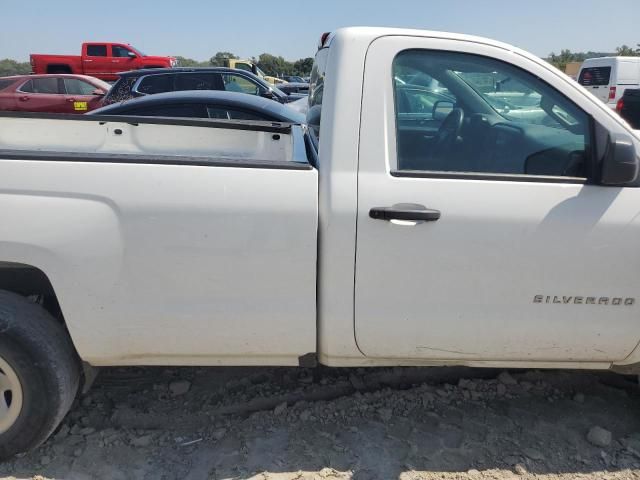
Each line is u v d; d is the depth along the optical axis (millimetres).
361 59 2311
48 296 2488
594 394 3025
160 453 2545
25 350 2268
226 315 2328
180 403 2910
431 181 2291
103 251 2217
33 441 2393
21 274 2391
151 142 3414
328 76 2355
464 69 2393
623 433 2721
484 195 2287
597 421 2807
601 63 18547
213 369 3219
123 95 9383
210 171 2234
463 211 2264
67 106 13336
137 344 2369
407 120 2377
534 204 2291
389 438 2654
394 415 2824
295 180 2248
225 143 3477
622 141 2188
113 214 2205
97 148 3365
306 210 2232
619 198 2311
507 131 2426
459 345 2438
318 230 2271
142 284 2266
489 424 2773
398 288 2318
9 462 2438
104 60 21531
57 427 2631
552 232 2287
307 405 2885
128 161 2227
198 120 3436
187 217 2215
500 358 2508
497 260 2299
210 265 2260
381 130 2305
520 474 2445
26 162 2191
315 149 2578
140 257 2236
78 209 2189
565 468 2488
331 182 2258
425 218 2240
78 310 2273
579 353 2486
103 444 2586
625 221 2295
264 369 3219
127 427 2717
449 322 2377
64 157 2215
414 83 2387
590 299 2367
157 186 2211
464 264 2297
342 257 2270
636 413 2873
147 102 5984
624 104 11305
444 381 3131
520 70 2387
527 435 2697
